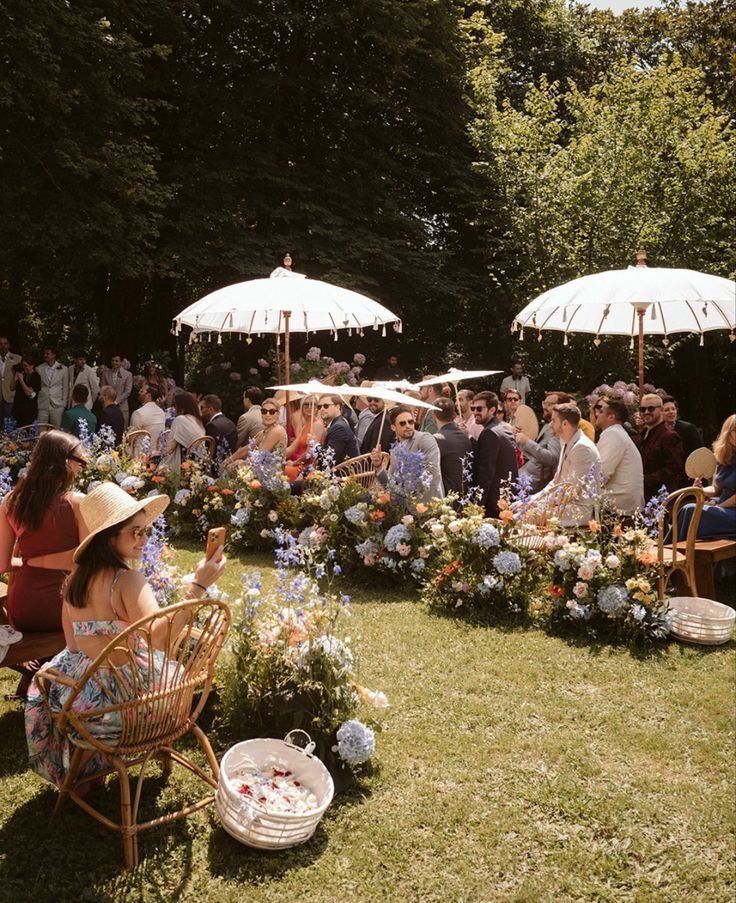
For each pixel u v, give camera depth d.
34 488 3.97
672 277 6.64
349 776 3.71
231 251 15.87
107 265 14.80
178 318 8.07
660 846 3.28
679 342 17.91
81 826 3.33
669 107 17.14
